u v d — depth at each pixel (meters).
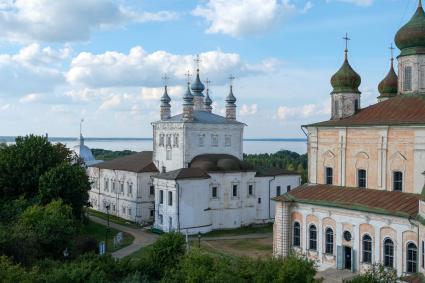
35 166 85.31
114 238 81.94
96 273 41.44
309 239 62.94
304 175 161.50
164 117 109.25
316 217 62.09
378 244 54.91
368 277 39.09
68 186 80.75
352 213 57.66
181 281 41.91
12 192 83.56
